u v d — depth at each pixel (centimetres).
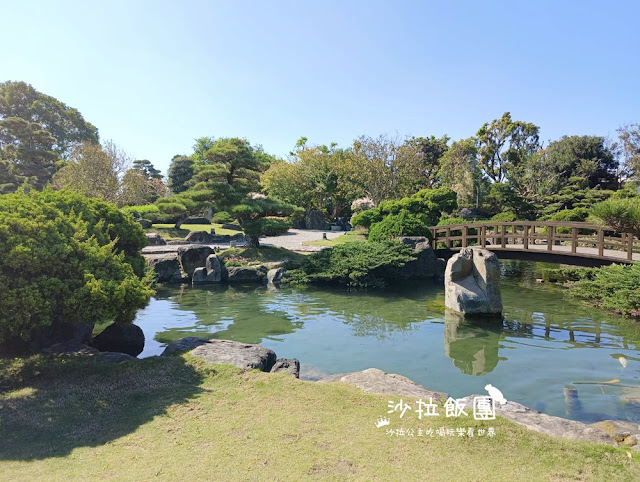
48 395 545
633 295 1159
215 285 1722
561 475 365
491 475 364
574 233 1539
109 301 629
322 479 355
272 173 4119
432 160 5184
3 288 569
